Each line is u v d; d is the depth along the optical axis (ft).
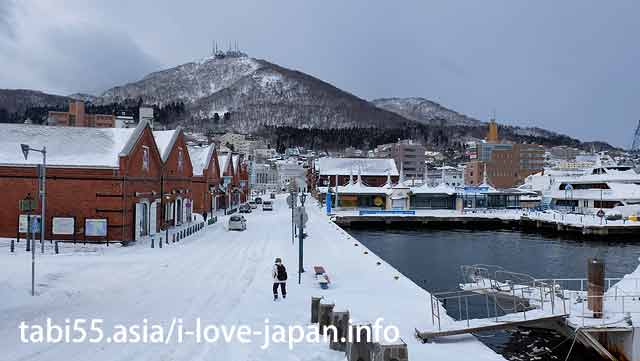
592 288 69.46
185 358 45.73
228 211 283.18
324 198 396.57
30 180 133.80
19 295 68.85
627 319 66.28
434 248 207.00
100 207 133.18
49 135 142.92
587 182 339.98
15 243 126.21
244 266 99.25
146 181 152.05
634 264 174.70
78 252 117.39
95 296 71.26
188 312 62.64
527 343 72.43
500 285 88.17
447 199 353.92
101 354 46.50
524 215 294.66
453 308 90.74
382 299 73.10
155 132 190.39
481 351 53.72
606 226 242.58
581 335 66.28
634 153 580.71
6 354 45.96
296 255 116.57
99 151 140.05
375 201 351.67
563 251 202.39
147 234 154.81
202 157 258.37
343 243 143.02
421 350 53.26
